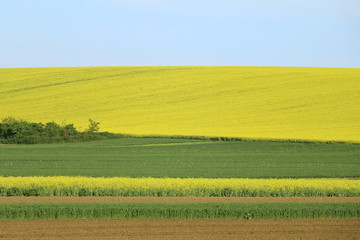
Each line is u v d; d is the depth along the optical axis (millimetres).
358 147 99875
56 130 119375
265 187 49000
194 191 48094
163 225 34719
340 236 32656
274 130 120375
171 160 83812
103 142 113188
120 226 34312
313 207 38375
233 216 37312
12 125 118750
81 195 47531
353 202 44000
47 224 34625
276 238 31906
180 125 131250
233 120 134750
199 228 34000
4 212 36125
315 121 129000
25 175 63500
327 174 67250
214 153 95000
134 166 75188
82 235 31922
